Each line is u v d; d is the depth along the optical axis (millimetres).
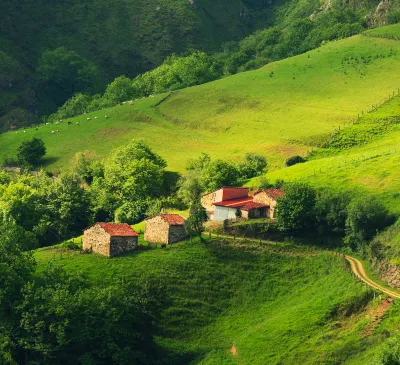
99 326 184875
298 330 183750
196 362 184875
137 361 183500
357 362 168375
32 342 180375
